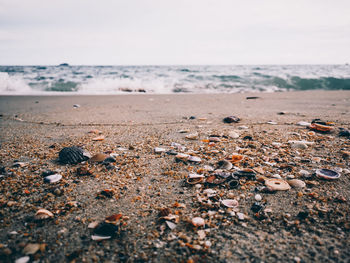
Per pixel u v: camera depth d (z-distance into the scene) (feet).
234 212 1.08
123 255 0.90
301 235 0.96
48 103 4.07
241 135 1.96
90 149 1.71
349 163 1.44
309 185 1.24
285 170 1.39
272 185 1.23
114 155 1.60
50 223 1.03
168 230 1.00
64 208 1.11
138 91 6.46
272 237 0.96
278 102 3.84
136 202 1.15
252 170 1.36
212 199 1.17
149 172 1.40
